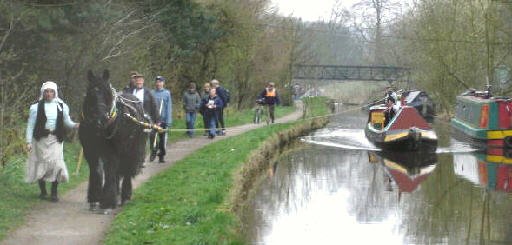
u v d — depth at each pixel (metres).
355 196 16.38
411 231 12.92
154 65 28.56
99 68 20.70
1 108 15.58
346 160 23.30
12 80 17.31
